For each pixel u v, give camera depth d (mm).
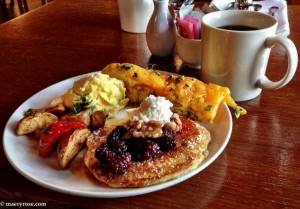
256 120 301
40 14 578
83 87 320
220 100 303
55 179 232
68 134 255
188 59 388
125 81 337
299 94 338
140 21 489
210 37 317
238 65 313
